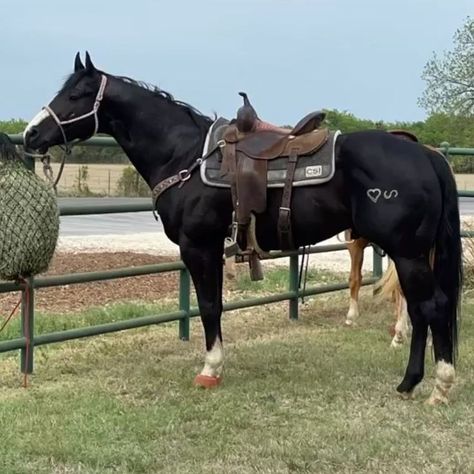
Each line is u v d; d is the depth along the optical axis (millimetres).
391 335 6996
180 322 6863
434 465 3945
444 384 4828
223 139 5051
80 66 5312
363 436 4324
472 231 9016
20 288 5500
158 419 4594
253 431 4438
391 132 5340
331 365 5891
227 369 5809
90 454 4043
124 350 6449
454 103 29344
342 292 9352
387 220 4598
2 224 4852
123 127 5355
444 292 4812
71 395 5129
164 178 5254
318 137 4863
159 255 11789
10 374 5715
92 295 8875
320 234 4949
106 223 19078
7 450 4121
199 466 3916
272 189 4910
